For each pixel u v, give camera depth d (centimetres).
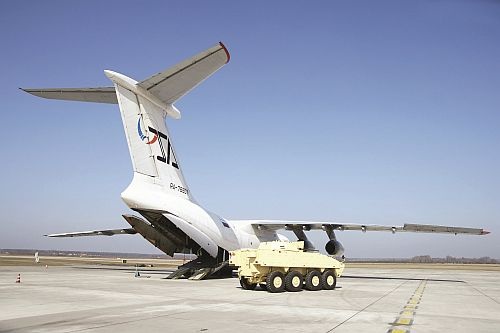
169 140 2044
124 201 1827
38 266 3912
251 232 2655
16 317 966
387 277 3023
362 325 912
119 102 1792
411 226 2573
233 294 1536
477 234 2598
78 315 998
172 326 870
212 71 1648
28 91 1802
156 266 4641
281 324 909
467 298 1538
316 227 2741
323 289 1809
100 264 4994
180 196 2092
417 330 869
